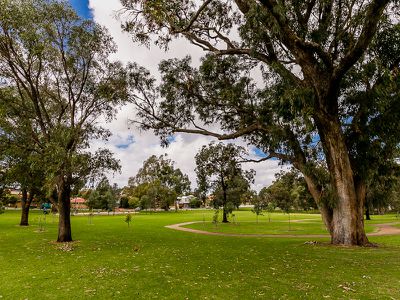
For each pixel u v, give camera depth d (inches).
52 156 670.5
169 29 655.8
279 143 707.4
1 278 405.7
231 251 639.1
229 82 853.2
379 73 605.3
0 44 767.7
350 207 661.9
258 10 519.2
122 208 4375.0
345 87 655.1
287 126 689.0
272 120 737.0
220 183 1957.4
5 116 760.3
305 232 1205.1
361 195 686.5
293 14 616.7
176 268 456.1
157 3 569.6
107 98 873.5
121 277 399.2
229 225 1631.4
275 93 657.0
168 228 1405.0
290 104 593.6
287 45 623.2
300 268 436.1
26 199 1480.1
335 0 671.8
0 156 773.9
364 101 637.3
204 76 840.3
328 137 663.8
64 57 863.7
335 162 663.1
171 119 901.8
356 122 661.3
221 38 770.2
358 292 308.5
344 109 698.2
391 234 1045.2
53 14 813.9
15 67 799.1
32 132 816.9
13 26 719.7
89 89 904.9
